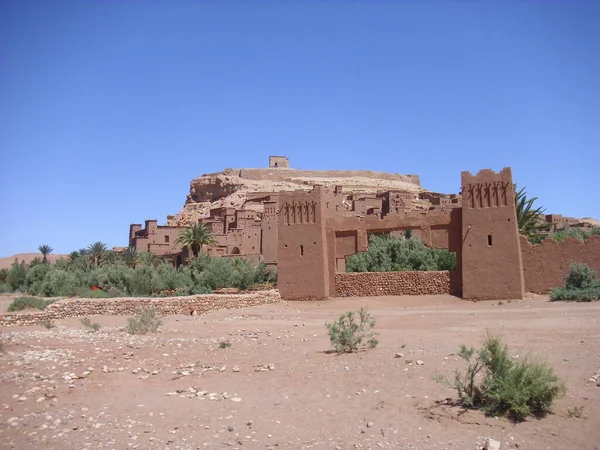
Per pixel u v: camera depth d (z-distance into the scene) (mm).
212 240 64375
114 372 13516
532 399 9539
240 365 14680
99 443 8633
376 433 9047
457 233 33250
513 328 18484
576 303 26156
